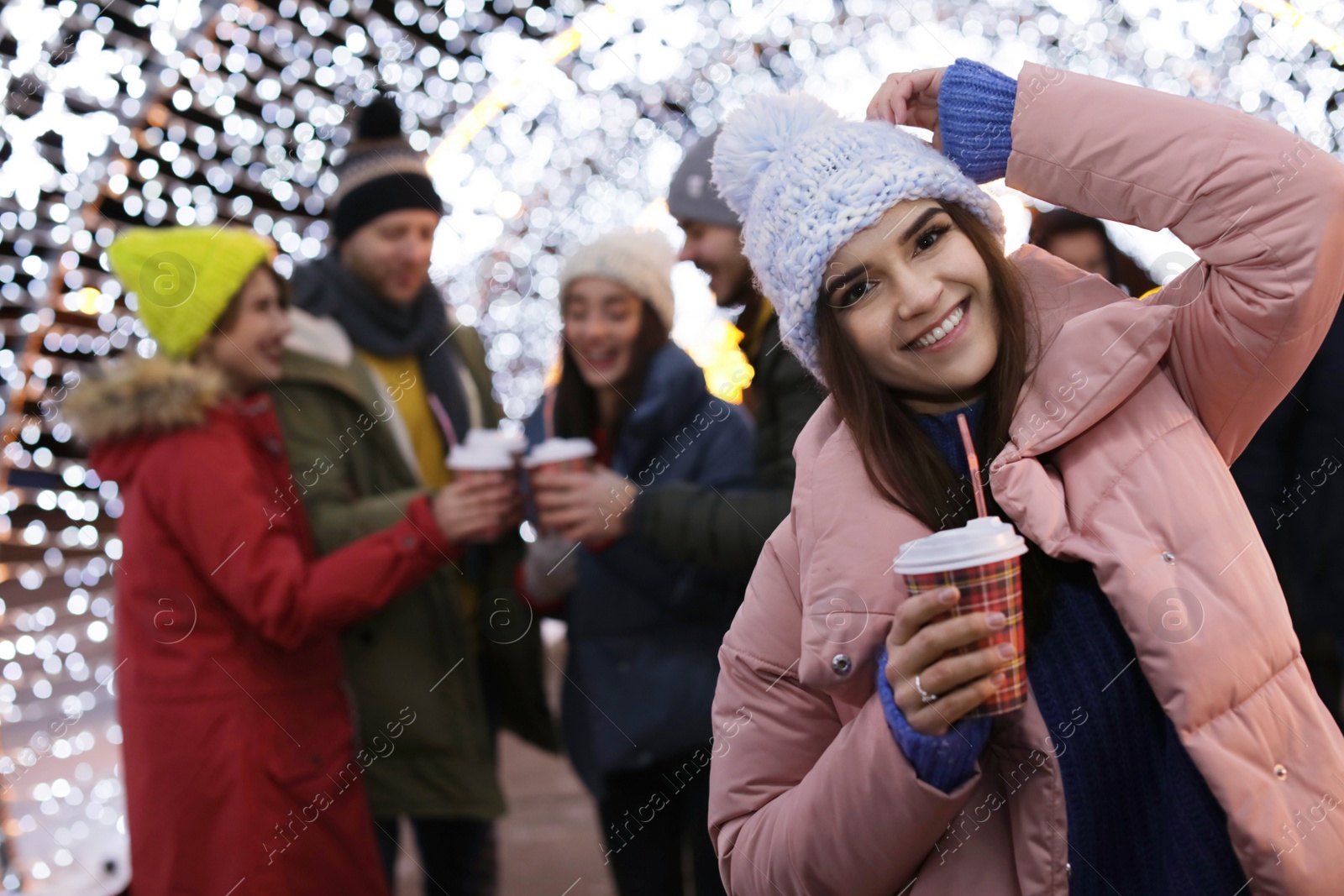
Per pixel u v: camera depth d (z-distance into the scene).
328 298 1.52
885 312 1.02
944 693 0.87
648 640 1.50
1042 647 0.98
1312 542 2.03
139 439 1.47
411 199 1.53
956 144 1.13
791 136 1.10
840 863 0.95
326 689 1.52
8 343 2.80
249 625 1.48
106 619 3.11
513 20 2.64
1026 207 1.82
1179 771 0.95
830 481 1.02
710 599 1.48
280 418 1.50
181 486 1.44
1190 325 1.05
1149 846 0.97
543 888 1.81
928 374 1.03
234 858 1.46
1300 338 0.99
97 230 2.35
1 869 2.22
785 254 1.04
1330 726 0.95
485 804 1.56
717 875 1.52
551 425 1.58
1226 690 0.90
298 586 1.44
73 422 1.48
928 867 0.98
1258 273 0.98
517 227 2.01
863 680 0.98
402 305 1.55
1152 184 1.02
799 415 1.40
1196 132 1.00
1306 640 2.10
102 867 2.25
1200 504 0.95
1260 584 0.94
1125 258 1.87
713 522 1.40
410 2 2.60
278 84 2.38
